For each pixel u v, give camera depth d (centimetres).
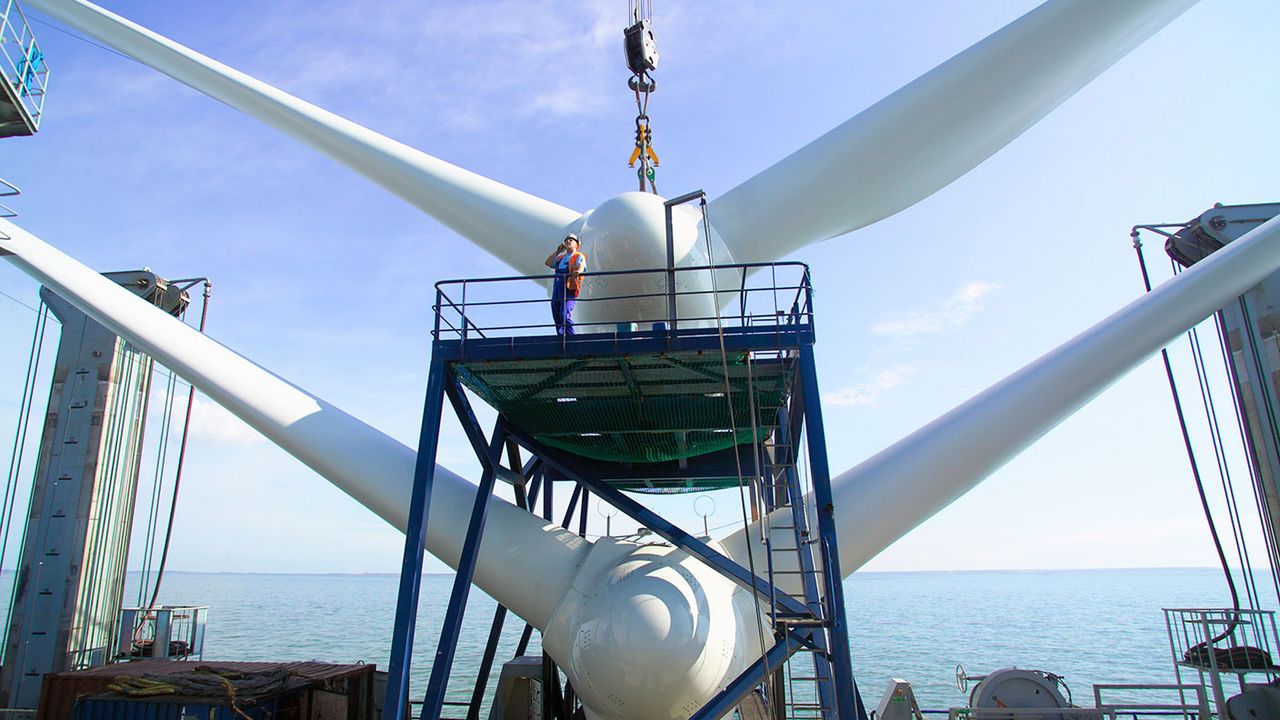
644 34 1407
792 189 1095
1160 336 998
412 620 791
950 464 995
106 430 1756
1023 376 1029
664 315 962
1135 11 962
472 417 941
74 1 1301
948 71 1031
